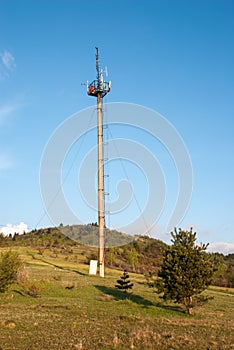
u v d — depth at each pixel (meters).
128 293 41.22
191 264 31.56
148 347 18.25
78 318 25.27
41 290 39.16
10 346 17.50
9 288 36.62
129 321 25.31
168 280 31.66
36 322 23.05
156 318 27.50
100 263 55.38
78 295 38.03
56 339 19.09
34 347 17.42
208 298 31.98
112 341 18.94
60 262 81.12
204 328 24.22
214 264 33.00
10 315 25.25
